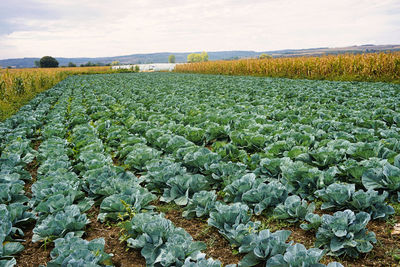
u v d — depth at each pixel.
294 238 3.71
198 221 4.30
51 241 3.86
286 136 6.56
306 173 4.57
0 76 20.42
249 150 6.68
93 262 2.82
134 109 12.10
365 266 3.13
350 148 5.44
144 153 5.91
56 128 8.66
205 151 5.79
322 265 2.63
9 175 5.19
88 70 58.81
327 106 10.27
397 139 5.76
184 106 11.30
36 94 20.98
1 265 3.20
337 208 4.17
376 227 3.78
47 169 5.70
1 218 3.93
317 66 25.56
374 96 12.27
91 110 12.09
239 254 3.50
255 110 9.96
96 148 6.60
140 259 3.54
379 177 4.35
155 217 3.82
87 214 4.65
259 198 4.26
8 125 9.56
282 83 19.47
